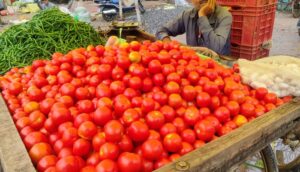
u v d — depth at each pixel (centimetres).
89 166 91
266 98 137
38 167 92
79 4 628
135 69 128
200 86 129
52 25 243
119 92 121
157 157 96
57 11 261
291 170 181
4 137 100
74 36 244
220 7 292
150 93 126
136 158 89
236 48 309
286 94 147
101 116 102
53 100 119
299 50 585
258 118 114
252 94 144
